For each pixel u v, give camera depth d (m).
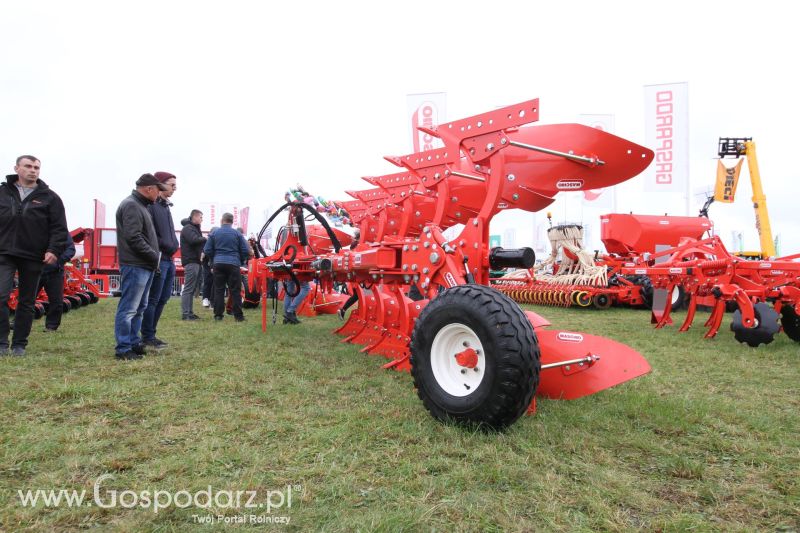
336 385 3.75
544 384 3.24
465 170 4.43
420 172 4.51
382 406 3.19
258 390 3.55
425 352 2.93
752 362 4.84
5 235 4.50
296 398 3.36
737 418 3.04
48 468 2.21
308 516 1.83
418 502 1.94
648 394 3.46
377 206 7.34
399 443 2.55
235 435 2.64
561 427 2.75
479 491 2.04
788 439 2.73
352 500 1.96
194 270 8.05
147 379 3.77
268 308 10.20
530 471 2.22
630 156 3.63
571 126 3.63
